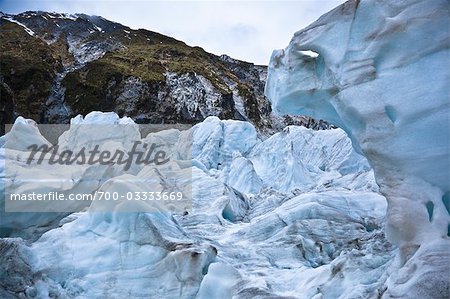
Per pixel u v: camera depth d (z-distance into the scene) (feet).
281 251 26.84
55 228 26.91
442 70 16.46
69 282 22.71
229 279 21.58
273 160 61.31
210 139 70.38
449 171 16.17
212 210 35.09
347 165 56.95
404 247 16.05
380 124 16.99
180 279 21.86
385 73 17.38
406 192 16.37
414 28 16.80
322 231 27.91
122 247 23.66
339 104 18.70
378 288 16.69
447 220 16.05
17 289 21.36
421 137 16.40
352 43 18.37
